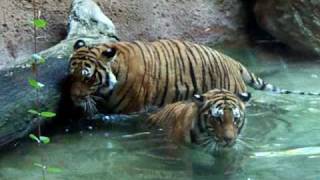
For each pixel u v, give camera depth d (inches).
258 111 492.4
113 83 482.9
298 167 401.1
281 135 449.1
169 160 413.7
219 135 417.1
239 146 429.7
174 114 454.6
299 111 494.3
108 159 416.8
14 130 436.5
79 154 425.7
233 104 426.9
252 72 598.9
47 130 465.1
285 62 636.7
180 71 507.8
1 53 563.5
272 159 412.8
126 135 456.4
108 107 488.1
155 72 499.2
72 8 590.9
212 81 514.0
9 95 445.1
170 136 443.8
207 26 679.1
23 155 423.2
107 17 622.2
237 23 695.7
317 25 650.8
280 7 660.1
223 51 665.6
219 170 399.9
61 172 397.1
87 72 476.1
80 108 480.4
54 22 601.9
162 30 655.1
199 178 388.5
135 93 490.0
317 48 654.5
